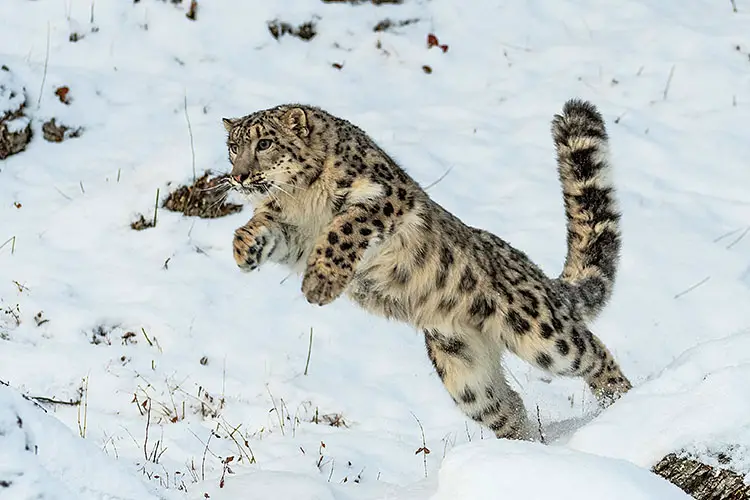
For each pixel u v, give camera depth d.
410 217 21.50
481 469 12.77
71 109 34.00
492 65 38.94
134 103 34.84
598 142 24.61
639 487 12.43
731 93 36.94
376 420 23.88
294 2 39.72
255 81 36.84
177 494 13.12
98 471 11.86
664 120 35.81
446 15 40.91
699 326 27.45
